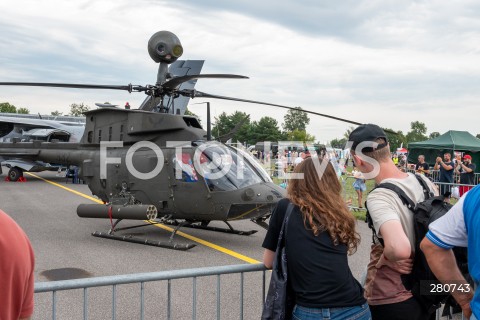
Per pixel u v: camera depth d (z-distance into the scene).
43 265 7.67
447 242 2.36
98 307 5.68
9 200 15.61
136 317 5.36
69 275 7.09
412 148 22.88
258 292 6.31
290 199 2.80
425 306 2.83
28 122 24.53
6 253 1.70
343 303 2.63
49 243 9.36
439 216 2.68
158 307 5.69
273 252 2.88
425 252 2.46
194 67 13.48
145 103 10.34
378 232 2.74
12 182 21.86
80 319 5.28
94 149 11.23
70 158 12.03
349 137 3.10
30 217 12.41
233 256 8.40
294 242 2.69
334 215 2.69
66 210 13.71
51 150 12.91
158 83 9.66
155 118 9.75
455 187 14.23
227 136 9.79
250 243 9.59
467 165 15.73
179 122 9.70
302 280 2.66
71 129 24.61
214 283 6.70
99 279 2.83
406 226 2.76
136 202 9.87
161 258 8.21
